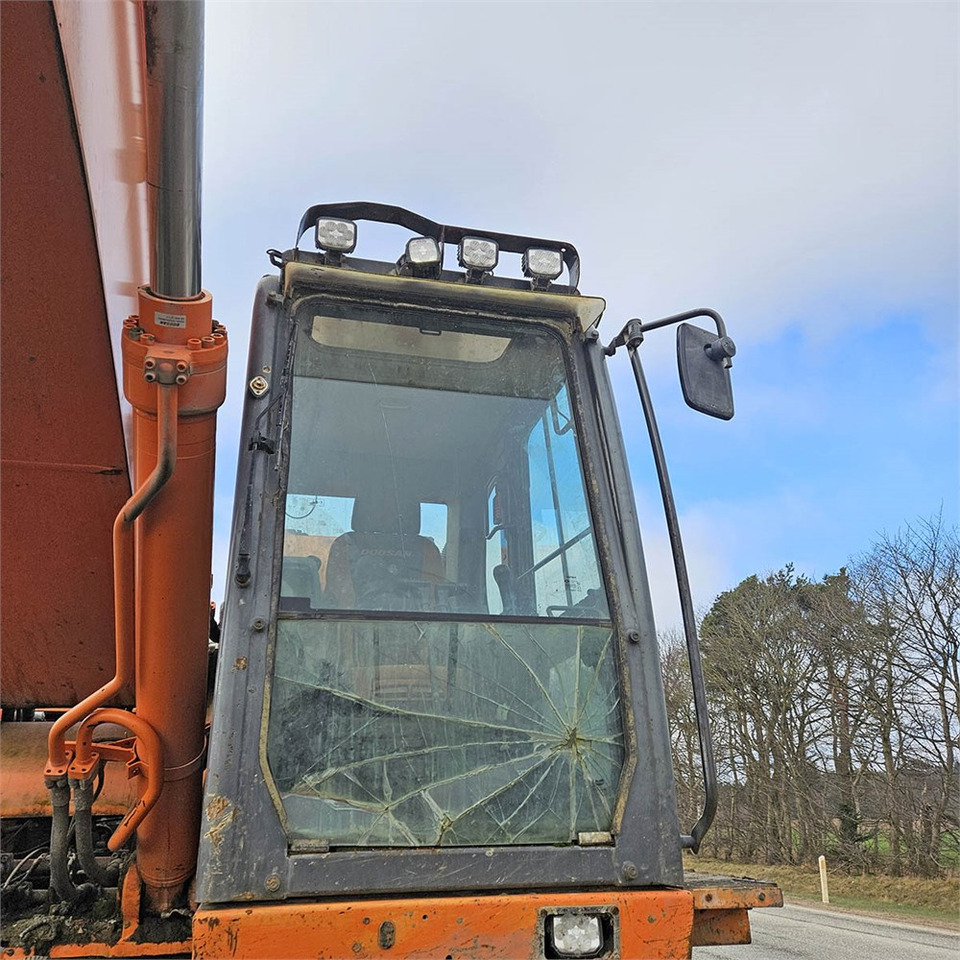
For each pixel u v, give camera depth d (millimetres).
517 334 2740
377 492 2475
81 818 2193
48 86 1777
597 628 2400
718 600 22750
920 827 16500
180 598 2139
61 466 2389
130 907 2178
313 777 2059
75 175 1911
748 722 21203
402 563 2428
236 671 2064
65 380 2236
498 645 2305
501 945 1921
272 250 2518
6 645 2680
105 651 2730
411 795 2104
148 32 1613
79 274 2068
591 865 2119
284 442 2346
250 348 2457
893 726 17000
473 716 2219
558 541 2572
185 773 2207
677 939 2021
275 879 1919
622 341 2707
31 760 2889
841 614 18688
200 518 2139
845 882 16641
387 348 2625
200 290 2033
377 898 1957
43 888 2523
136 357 2000
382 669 2197
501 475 2615
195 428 2074
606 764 2270
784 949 9305
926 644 16562
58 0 1706
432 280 2627
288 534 2303
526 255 2748
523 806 2172
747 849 20828
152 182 1812
